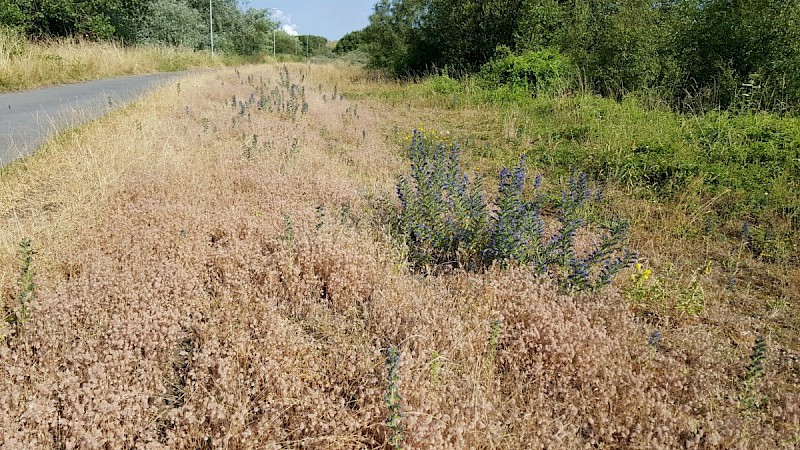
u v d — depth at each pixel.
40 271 3.96
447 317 3.73
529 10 18.44
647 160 8.09
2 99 11.98
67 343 3.25
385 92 19.44
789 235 6.03
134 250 4.34
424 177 5.41
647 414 3.08
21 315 3.43
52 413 2.68
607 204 7.03
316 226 4.71
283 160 7.24
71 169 6.12
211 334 3.43
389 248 4.75
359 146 9.36
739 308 4.65
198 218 4.97
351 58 44.47
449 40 22.67
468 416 2.87
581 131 10.52
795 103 11.09
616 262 4.59
